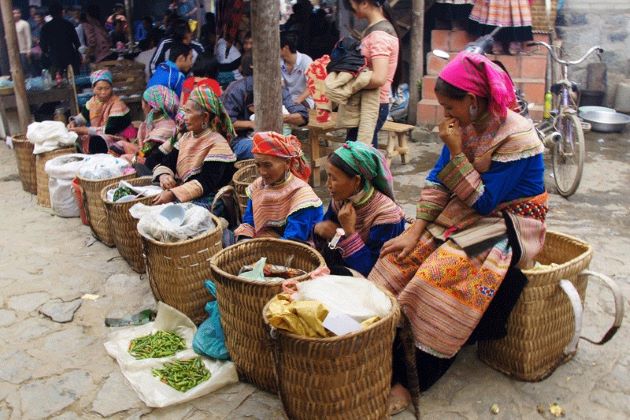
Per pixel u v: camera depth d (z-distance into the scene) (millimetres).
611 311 3465
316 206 3217
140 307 3619
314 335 2254
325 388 2303
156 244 3203
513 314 2740
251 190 3395
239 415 2674
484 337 2764
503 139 2551
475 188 2562
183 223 3322
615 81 8055
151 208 3586
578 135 5156
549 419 2639
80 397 2830
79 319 3506
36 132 5273
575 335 2717
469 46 4719
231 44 7375
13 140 5668
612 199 5324
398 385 2764
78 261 4246
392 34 4379
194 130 3986
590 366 2977
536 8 7156
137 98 7762
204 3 11625
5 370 3039
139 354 3041
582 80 8117
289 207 3250
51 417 2709
